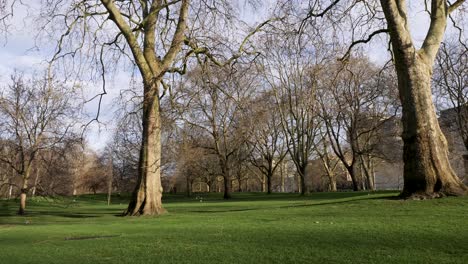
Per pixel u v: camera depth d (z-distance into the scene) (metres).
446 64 38.59
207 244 9.50
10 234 13.64
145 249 9.27
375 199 17.62
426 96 16.94
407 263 6.83
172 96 21.03
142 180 20.70
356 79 45.78
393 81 40.09
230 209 24.59
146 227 14.13
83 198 60.91
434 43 17.80
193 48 21.41
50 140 36.44
